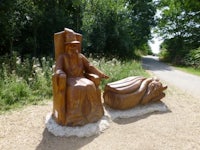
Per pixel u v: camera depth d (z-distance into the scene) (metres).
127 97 6.43
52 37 18.02
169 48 34.41
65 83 5.23
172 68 20.84
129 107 6.56
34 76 9.39
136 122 5.98
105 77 5.97
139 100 6.72
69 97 5.29
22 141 4.90
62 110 5.27
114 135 5.23
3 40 15.05
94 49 20.58
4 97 7.38
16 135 5.14
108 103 6.68
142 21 33.53
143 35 33.81
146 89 6.94
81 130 5.18
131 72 11.30
